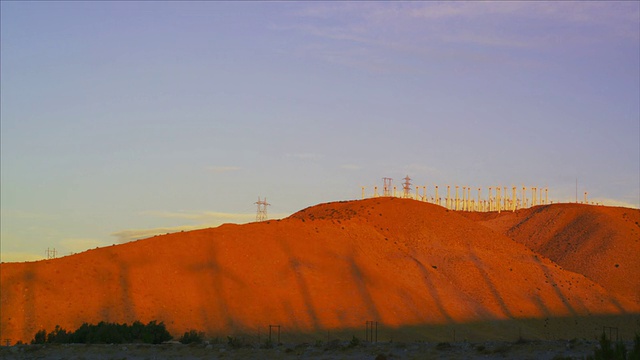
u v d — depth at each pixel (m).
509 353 31.47
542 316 98.38
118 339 51.12
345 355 34.16
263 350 36.84
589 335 93.44
